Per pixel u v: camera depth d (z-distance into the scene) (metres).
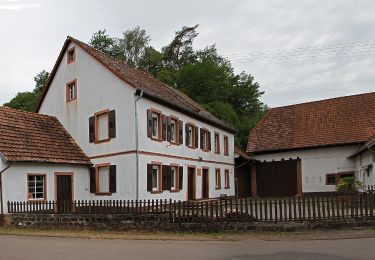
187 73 57.81
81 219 18.14
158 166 26.69
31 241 15.07
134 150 24.39
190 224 16.52
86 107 27.55
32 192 23.42
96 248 13.21
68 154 26.05
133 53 66.81
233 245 13.47
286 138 40.66
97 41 60.09
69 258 11.52
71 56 29.19
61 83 29.56
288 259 10.91
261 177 41.28
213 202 16.47
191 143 31.98
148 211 17.11
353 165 36.78
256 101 63.56
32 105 50.56
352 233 15.12
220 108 54.03
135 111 24.58
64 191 25.09
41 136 25.98
